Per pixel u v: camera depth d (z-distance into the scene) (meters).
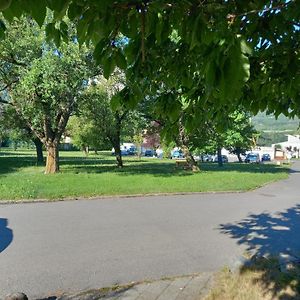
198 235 9.35
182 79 3.19
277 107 4.00
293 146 90.75
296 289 5.03
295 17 2.53
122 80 20.19
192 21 1.95
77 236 9.11
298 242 8.67
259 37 2.87
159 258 7.41
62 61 18.89
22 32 19.58
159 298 5.43
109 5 1.96
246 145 38.34
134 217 11.52
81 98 22.22
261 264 6.00
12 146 97.44
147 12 2.23
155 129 29.62
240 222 11.02
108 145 36.12
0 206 13.20
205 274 6.42
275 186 20.84
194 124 3.62
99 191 16.23
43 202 14.15
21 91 21.03
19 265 6.96
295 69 2.94
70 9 2.05
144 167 32.94
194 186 18.56
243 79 1.36
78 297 5.55
